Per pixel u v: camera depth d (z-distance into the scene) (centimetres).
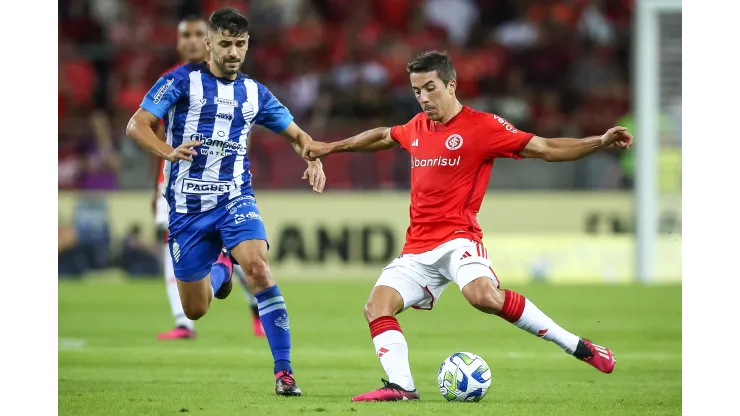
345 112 6631
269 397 2200
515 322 2205
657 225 5784
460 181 2241
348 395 2266
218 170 2305
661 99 5647
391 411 1970
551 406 2092
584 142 2175
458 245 2214
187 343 3369
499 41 7556
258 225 2305
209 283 2447
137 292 5372
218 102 2286
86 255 6091
